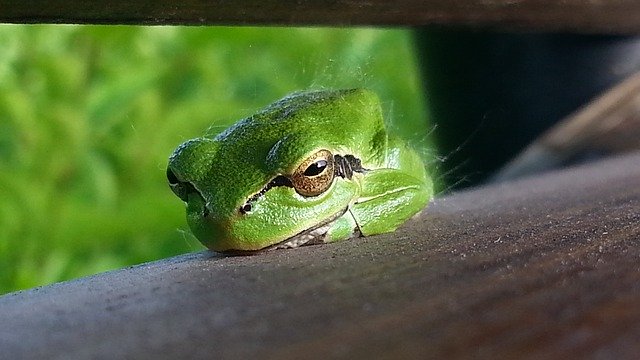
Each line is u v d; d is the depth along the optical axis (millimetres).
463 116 184
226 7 121
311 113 140
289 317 86
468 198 156
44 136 177
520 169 183
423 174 153
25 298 104
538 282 97
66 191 177
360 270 104
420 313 84
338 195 136
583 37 180
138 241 178
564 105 182
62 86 183
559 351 68
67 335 85
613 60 181
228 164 135
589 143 182
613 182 150
